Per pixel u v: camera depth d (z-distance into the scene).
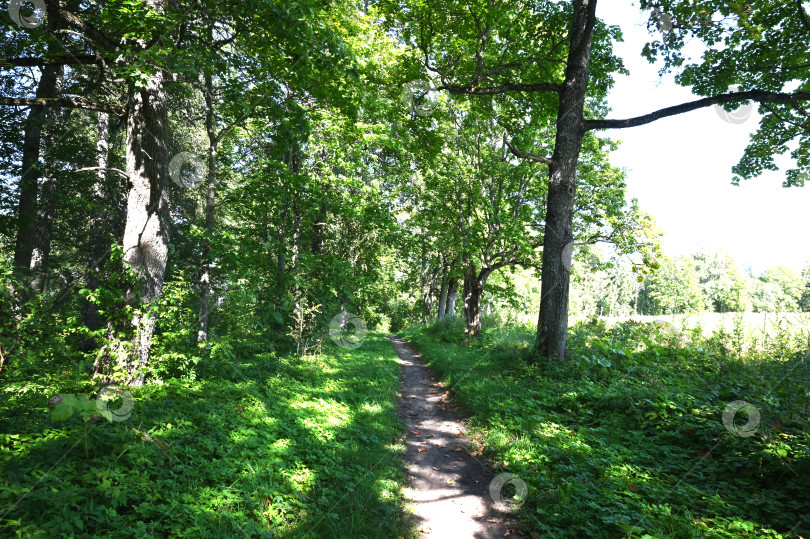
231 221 15.63
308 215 13.16
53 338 6.35
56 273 20.34
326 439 5.48
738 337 9.86
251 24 7.14
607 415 6.52
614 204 16.77
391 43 12.82
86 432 3.51
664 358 9.54
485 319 21.52
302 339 11.80
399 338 26.89
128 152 6.57
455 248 17.25
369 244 17.16
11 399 4.93
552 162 9.89
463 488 4.86
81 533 2.64
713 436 5.14
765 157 12.31
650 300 52.34
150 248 6.55
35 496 2.68
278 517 3.48
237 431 4.98
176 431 4.36
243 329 11.46
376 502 4.17
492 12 10.18
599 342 9.80
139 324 6.25
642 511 3.71
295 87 8.67
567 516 3.82
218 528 3.07
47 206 13.38
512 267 18.61
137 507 3.05
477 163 16.44
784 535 3.30
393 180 17.12
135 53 5.45
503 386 8.36
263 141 12.02
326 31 7.35
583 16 9.61
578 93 9.71
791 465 4.13
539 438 5.73
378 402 8.04
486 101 13.53
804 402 5.67
